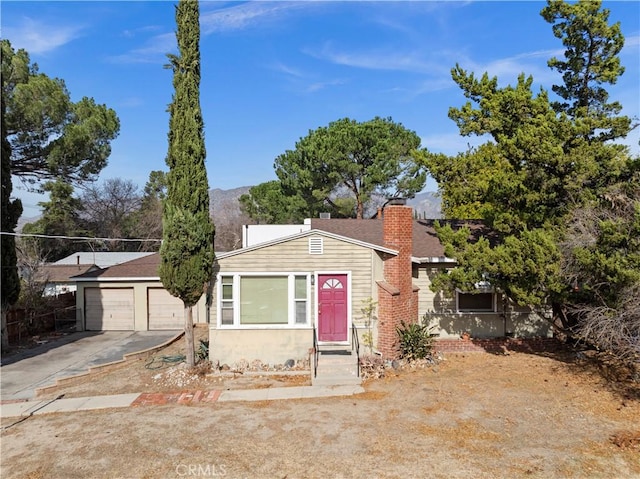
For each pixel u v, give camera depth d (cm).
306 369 1490
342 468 829
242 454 898
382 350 1523
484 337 1739
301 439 959
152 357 1798
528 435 941
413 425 1012
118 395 1330
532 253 1265
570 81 1712
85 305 2483
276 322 1552
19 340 2208
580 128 1357
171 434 1009
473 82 1638
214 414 1129
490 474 789
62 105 2798
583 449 870
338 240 1563
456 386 1267
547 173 1419
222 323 1548
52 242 4444
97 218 5050
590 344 1565
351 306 1559
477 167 1670
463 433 961
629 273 1031
